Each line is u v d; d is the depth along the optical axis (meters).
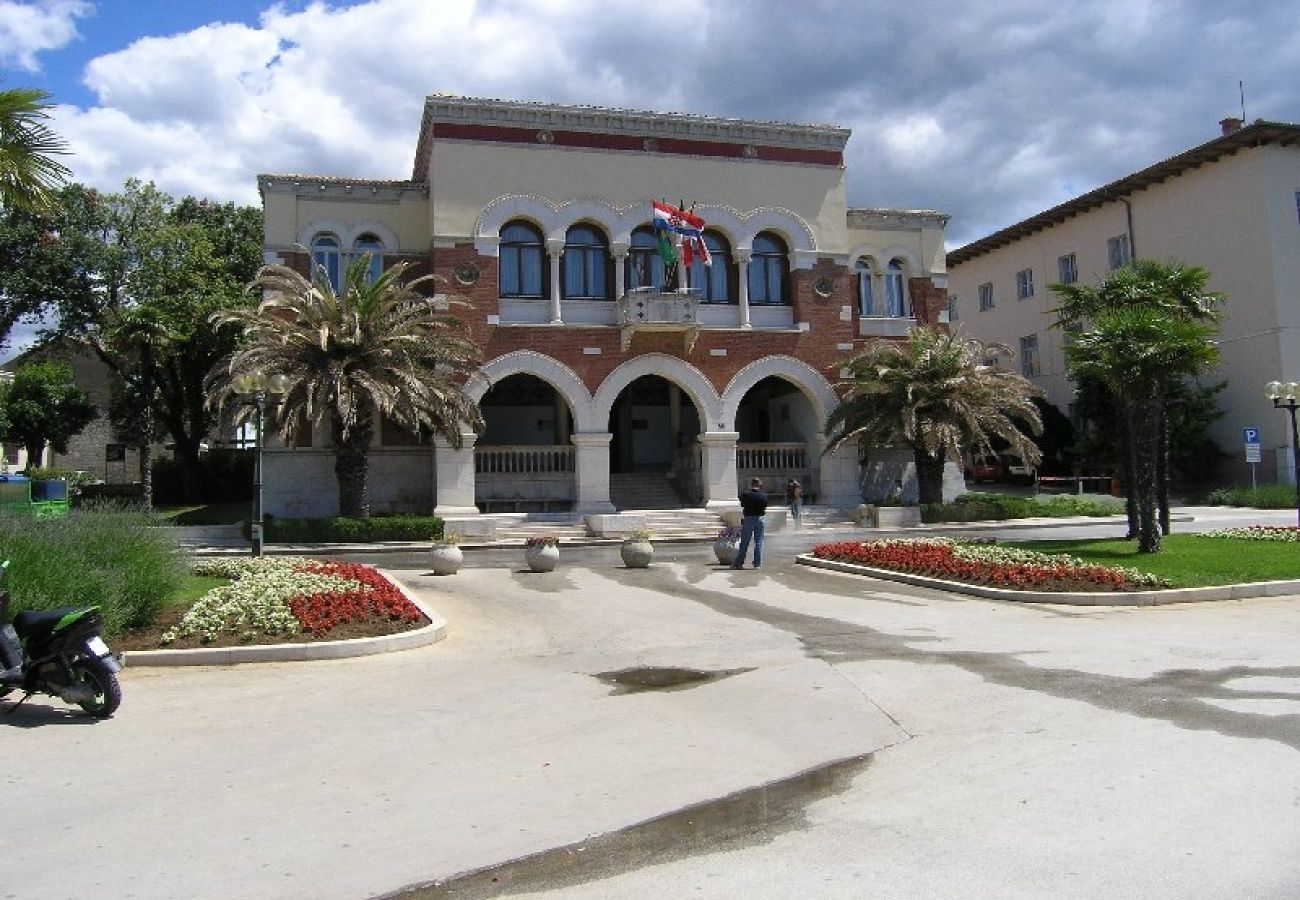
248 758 7.03
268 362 25.19
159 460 41.91
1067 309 23.30
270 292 29.52
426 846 5.38
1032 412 31.22
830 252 34.16
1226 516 30.89
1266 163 35.72
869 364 31.53
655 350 32.16
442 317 28.27
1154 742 6.96
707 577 18.42
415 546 25.95
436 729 7.83
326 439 30.34
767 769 6.71
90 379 57.94
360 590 13.40
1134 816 5.54
